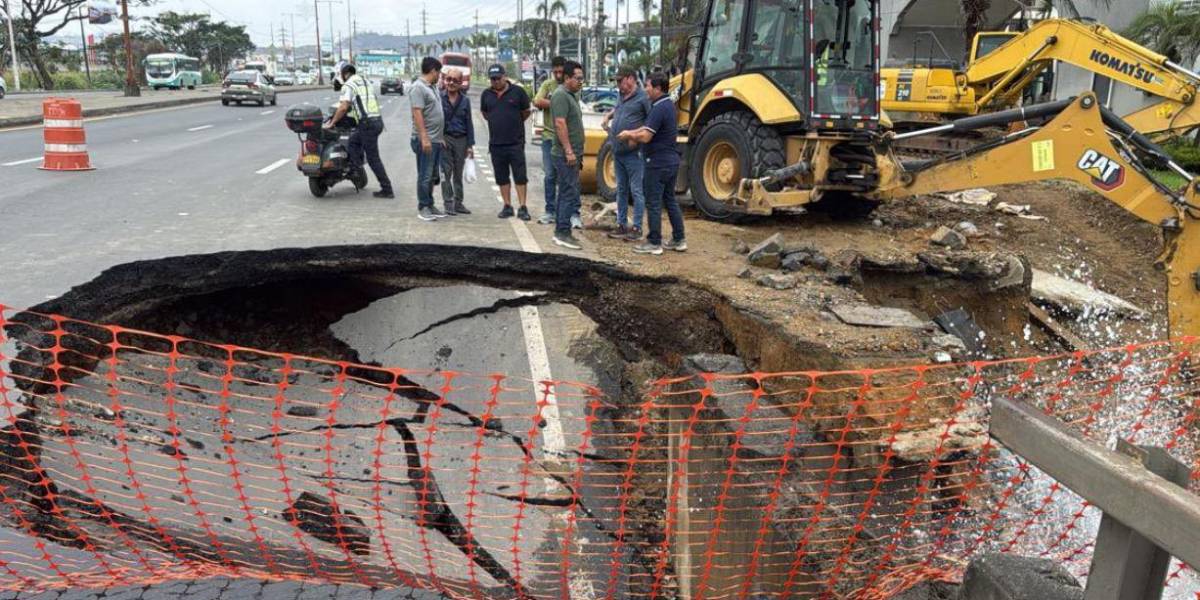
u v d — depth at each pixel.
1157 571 1.67
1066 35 10.05
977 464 3.88
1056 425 1.80
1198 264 5.65
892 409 4.13
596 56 44.38
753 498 3.51
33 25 46.56
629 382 6.12
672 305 6.25
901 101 13.22
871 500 3.50
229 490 4.28
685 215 9.20
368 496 4.80
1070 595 2.00
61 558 2.80
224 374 5.55
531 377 5.95
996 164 6.74
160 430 4.55
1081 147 6.23
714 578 3.93
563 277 6.62
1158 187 5.86
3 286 5.23
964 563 3.50
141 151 13.65
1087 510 4.02
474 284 6.61
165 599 2.46
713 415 4.00
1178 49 15.03
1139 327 7.21
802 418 4.16
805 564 3.38
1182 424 5.09
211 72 83.75
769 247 6.60
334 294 6.49
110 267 5.69
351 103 9.16
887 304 6.88
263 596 2.50
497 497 4.99
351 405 5.66
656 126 6.61
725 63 8.87
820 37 7.59
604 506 4.95
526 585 4.33
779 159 8.02
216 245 6.52
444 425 5.59
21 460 3.63
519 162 8.30
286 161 12.88
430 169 8.11
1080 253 8.89
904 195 7.44
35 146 13.59
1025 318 6.96
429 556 4.11
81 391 4.53
